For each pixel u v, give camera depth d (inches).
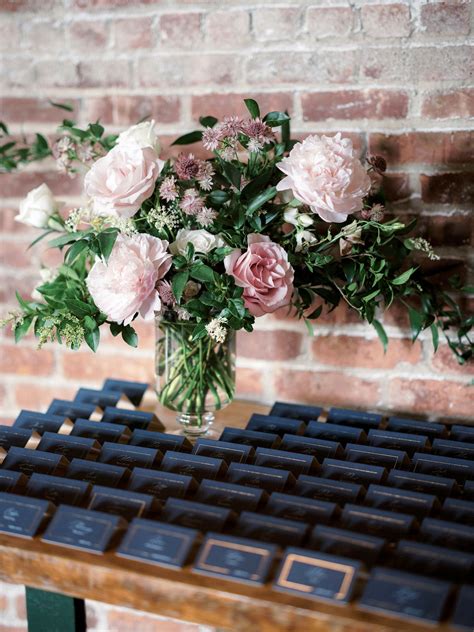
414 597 35.8
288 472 45.2
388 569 36.9
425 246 51.3
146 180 47.2
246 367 63.7
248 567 38.6
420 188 57.0
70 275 53.3
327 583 37.2
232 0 58.6
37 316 52.2
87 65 63.1
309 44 57.6
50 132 65.3
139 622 71.9
